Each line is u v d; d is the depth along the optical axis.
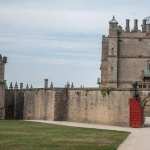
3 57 140.88
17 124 109.44
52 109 132.75
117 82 159.25
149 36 160.75
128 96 115.56
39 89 138.50
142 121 114.81
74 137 76.81
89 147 61.84
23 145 62.22
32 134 80.81
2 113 141.00
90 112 124.12
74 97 129.12
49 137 75.62
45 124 112.19
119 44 160.75
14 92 147.38
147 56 160.50
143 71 159.62
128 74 160.00
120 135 84.19
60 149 58.78
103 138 76.25
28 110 142.62
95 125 115.12
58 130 91.81
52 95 132.88
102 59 166.25
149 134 88.19
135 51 160.75
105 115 119.88
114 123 117.56
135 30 161.00
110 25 161.00
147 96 115.62
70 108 130.38
